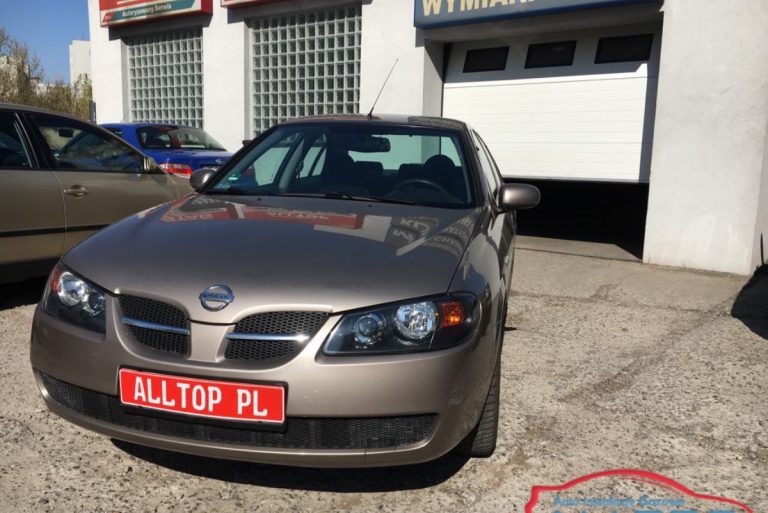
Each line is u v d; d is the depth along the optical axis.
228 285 2.11
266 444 2.07
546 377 3.60
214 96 10.49
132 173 5.19
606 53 7.20
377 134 3.64
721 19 5.99
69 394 2.29
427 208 3.04
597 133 7.32
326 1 8.83
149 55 11.69
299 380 2.00
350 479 2.51
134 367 2.09
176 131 8.77
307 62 9.38
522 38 7.75
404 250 2.38
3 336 3.97
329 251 2.32
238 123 10.23
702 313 4.98
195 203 3.05
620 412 3.17
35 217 4.41
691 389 3.48
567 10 6.72
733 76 6.01
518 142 7.92
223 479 2.48
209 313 2.06
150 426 2.14
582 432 2.95
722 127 6.14
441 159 3.45
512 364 3.80
